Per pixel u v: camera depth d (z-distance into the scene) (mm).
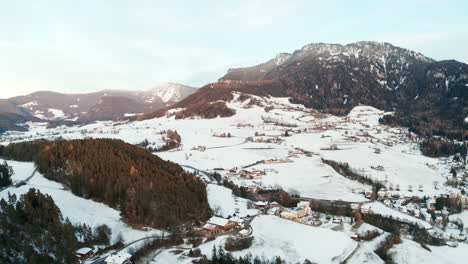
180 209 136125
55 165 160375
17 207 112312
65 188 147750
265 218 145750
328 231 133500
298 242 124062
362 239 134500
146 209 132125
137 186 139750
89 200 140625
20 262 93625
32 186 142750
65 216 120875
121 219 129750
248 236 125562
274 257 111438
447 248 138375
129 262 100688
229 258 103375
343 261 115500
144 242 115938
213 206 153750
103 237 114938
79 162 156500
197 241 119438
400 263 122000
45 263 94625
